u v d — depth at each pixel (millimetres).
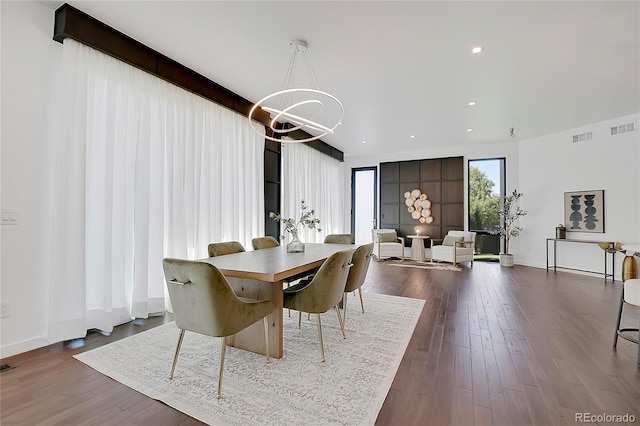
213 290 1787
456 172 7316
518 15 2482
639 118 4891
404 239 7762
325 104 4500
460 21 2568
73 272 2549
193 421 1597
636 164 4949
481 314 3334
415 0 2322
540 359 2281
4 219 2291
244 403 1743
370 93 4094
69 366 2154
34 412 1653
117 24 2717
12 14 2334
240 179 4469
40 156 2469
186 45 3031
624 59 3164
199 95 3725
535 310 3473
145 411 1672
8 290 2311
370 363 2215
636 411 1673
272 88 4027
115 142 2916
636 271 4723
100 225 2773
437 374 2068
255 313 2086
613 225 5215
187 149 3605
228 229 4227
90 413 1650
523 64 3285
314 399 1781
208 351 2414
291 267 2270
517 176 6770
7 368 2119
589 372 2088
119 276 2938
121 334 2736
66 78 2533
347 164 8586
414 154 7785
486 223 7191
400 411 1678
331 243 4438
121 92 2939
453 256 6324
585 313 3361
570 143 5797
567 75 3535
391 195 8055
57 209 2473
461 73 3508
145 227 3088
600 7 2373
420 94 4129
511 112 4816
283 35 2818
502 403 1748
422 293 4238
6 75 2305
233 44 2994
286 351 2422
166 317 3199
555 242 5902
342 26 2662
